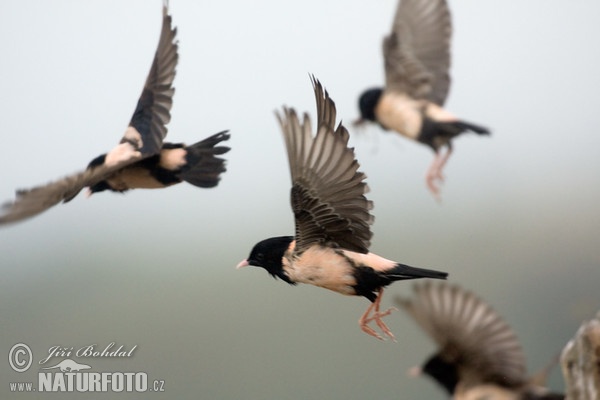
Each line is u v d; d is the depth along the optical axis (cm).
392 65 1628
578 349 970
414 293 1209
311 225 1063
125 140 1253
